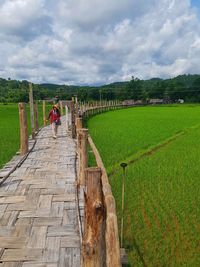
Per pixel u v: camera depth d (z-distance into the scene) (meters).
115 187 10.66
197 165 13.97
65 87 139.75
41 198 8.12
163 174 12.38
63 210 7.32
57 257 5.34
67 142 17.45
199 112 54.91
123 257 6.02
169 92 115.00
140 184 11.02
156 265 6.18
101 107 53.22
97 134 23.52
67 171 10.89
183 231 7.47
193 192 10.20
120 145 18.58
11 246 5.68
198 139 22.05
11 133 23.25
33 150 14.99
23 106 13.77
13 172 10.76
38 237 6.01
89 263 3.77
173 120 37.44
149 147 18.34
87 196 3.80
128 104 76.56
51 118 18.64
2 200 7.96
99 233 3.76
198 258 6.41
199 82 121.00
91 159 14.45
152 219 8.09
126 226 7.70
